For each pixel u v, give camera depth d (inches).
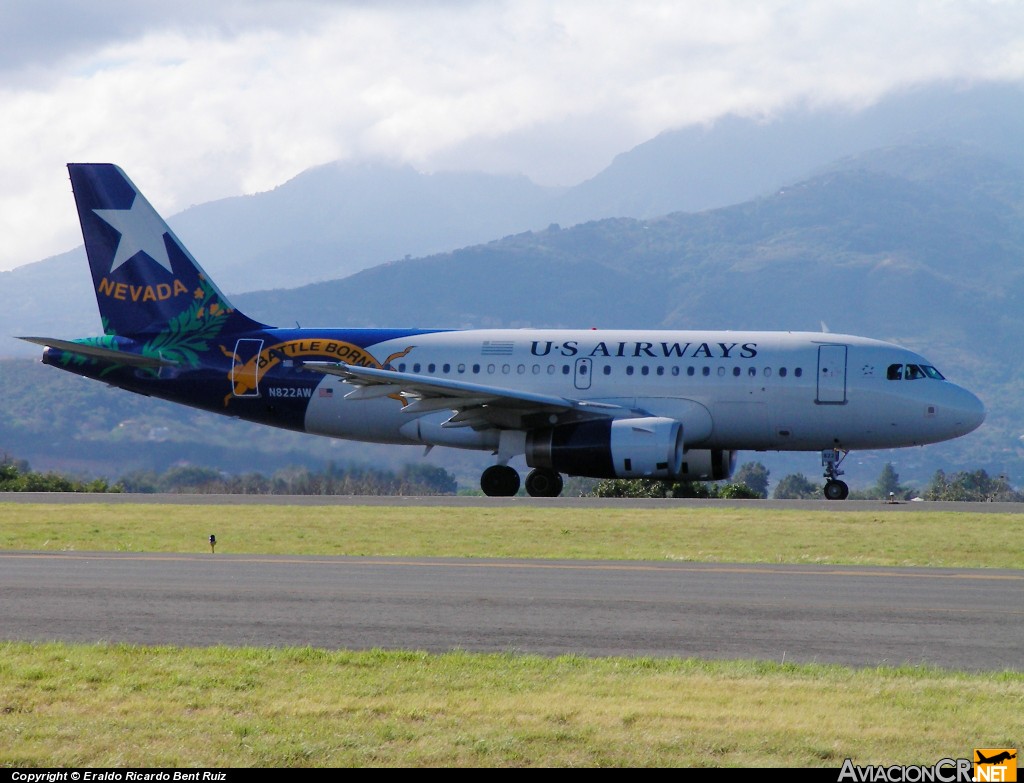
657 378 3961.6
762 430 3939.5
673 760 1088.2
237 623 1620.3
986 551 2503.7
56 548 2559.1
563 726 1163.3
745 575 2063.2
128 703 1224.2
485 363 4065.0
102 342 4293.8
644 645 1513.3
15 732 1136.8
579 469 3806.6
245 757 1085.1
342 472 5103.3
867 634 1583.4
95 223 4311.0
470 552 2480.3
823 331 4057.6
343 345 4178.2
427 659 1409.9
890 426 3885.3
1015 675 1358.3
